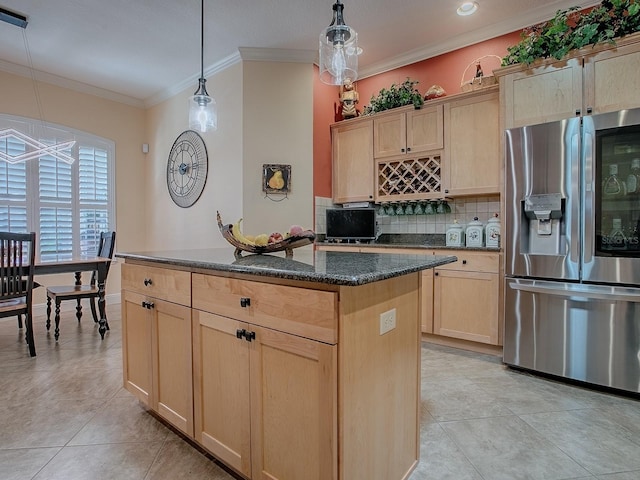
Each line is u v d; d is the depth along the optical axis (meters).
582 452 1.63
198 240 4.18
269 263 1.42
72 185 4.36
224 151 3.85
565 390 2.26
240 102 3.67
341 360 1.08
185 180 4.34
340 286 1.07
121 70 4.05
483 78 3.08
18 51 3.62
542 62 2.50
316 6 2.90
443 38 3.41
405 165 3.54
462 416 1.94
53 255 4.22
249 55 3.63
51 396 2.16
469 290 2.94
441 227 3.67
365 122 3.77
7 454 1.61
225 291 1.42
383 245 3.40
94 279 3.58
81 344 3.08
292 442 1.21
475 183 3.12
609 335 2.20
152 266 1.82
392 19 3.08
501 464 1.55
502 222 2.74
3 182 3.88
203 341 1.53
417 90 3.64
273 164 3.67
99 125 4.57
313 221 3.79
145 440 1.73
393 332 1.36
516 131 2.50
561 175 2.33
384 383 1.31
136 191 4.93
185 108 4.38
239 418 1.39
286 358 1.22
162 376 1.77
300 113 3.73
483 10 2.96
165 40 3.42
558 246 2.38
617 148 2.16
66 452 1.63
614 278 2.18
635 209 2.12
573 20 2.85
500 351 2.86
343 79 2.04
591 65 2.33
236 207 3.72
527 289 2.46
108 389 2.26
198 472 1.50
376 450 1.26
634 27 2.22
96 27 3.20
